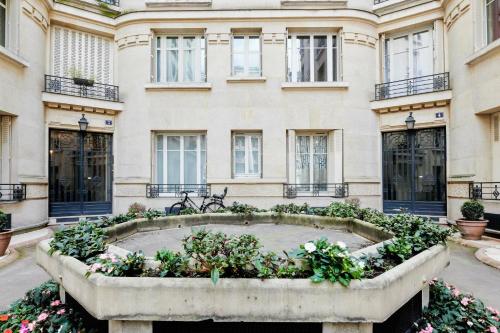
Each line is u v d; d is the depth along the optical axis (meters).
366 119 13.12
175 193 13.05
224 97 12.92
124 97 13.09
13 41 10.34
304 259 2.94
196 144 13.26
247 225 7.67
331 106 12.88
